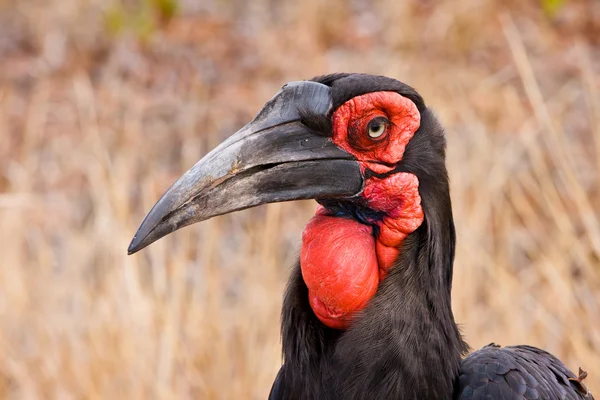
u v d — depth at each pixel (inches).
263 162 278.2
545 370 286.2
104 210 504.1
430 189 282.7
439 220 282.2
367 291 278.7
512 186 554.3
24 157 621.0
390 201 281.7
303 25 781.3
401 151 282.5
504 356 282.7
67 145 649.6
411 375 272.4
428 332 275.7
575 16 803.4
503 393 273.4
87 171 613.9
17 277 493.0
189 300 465.1
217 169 275.1
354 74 288.2
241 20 828.6
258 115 282.7
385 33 780.6
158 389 418.3
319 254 279.7
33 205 567.5
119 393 423.2
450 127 624.1
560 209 502.9
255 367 437.1
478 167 540.7
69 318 468.8
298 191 281.4
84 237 526.9
